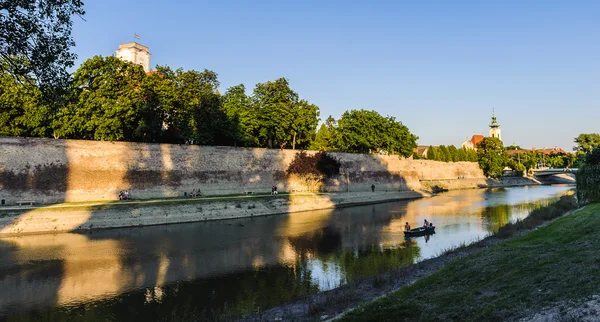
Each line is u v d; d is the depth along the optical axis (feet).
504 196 310.24
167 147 209.05
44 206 156.35
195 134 223.51
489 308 49.21
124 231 150.61
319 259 108.37
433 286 65.92
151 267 100.78
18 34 56.24
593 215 105.40
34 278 91.15
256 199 212.64
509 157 554.87
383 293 71.56
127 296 79.46
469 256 83.46
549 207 159.84
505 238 111.75
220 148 231.50
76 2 59.93
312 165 261.44
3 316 69.51
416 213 209.67
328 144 408.05
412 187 360.48
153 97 206.39
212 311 70.74
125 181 192.03
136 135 207.72
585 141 448.24
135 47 390.21
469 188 430.61
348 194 273.54
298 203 228.43
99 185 183.73
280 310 68.64
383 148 368.07
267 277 92.02
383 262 103.86
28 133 187.01
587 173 159.84
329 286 84.23
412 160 390.42
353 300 68.80
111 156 189.47
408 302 58.70
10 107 176.65
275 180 256.32
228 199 201.57
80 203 169.37
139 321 67.15
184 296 79.36
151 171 201.67
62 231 146.30
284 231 153.58
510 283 57.72
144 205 172.35
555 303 45.11
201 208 185.68
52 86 62.75
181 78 227.81
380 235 144.87
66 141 176.76
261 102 276.62
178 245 126.41
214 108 236.43
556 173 507.71
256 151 249.34
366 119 346.13
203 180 220.64
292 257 111.14
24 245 123.34
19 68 59.72
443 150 488.02
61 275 93.45
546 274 57.11
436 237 139.03
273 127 266.36
